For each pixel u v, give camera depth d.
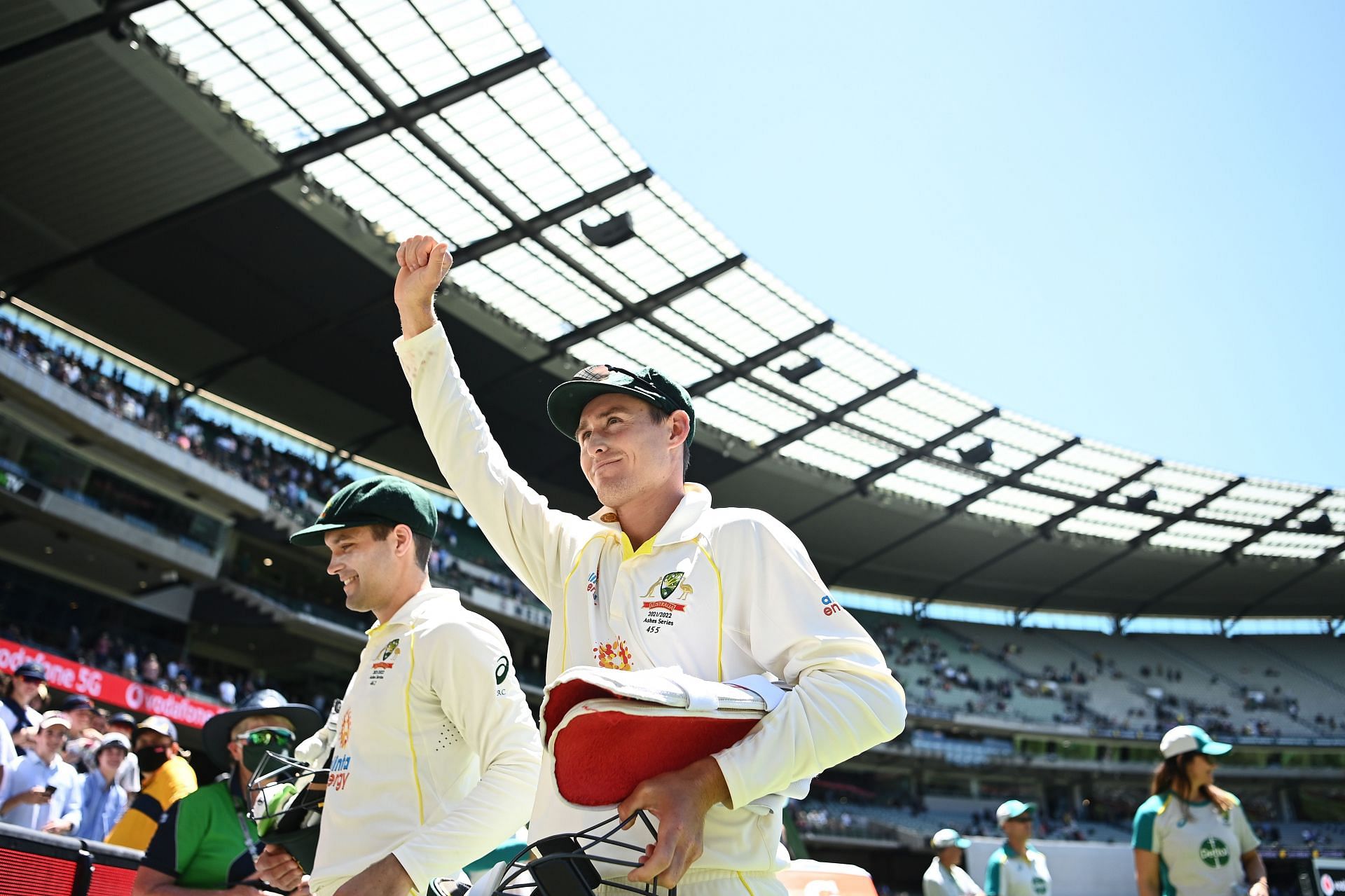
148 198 22.06
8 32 17.88
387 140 22.00
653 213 25.06
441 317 26.97
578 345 29.16
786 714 1.63
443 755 2.56
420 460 33.19
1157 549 44.69
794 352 30.62
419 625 2.64
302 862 2.69
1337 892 15.24
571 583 2.12
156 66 19.31
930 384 32.72
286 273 24.89
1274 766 43.69
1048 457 37.28
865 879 3.67
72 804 7.04
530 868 1.52
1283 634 51.12
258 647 30.84
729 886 1.69
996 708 43.22
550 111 21.98
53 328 25.91
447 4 19.45
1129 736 43.09
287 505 29.77
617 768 1.55
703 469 35.81
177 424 27.70
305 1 18.95
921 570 44.53
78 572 26.19
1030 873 8.23
